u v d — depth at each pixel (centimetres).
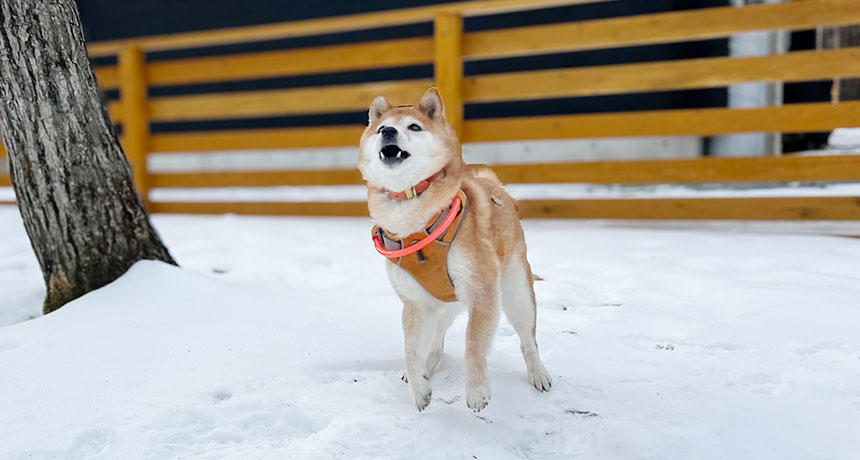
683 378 285
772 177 604
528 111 943
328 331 343
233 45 1105
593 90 652
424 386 263
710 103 820
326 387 283
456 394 281
